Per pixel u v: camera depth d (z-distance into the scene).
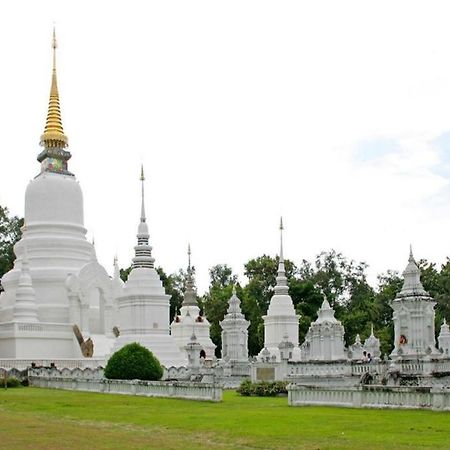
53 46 96.06
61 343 80.62
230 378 66.12
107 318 86.19
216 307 125.19
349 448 22.89
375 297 125.50
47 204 89.81
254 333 120.00
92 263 85.50
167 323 75.81
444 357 53.00
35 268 86.12
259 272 129.62
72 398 46.81
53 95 94.88
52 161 92.62
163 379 63.09
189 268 110.50
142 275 75.94
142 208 78.69
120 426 30.38
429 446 23.09
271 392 51.66
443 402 34.34
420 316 59.38
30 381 64.75
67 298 84.56
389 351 109.06
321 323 68.75
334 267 137.50
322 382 55.53
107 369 56.53
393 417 32.00
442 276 111.06
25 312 79.94
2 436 26.75
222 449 23.11
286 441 24.80
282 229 93.19
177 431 28.30
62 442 25.00
